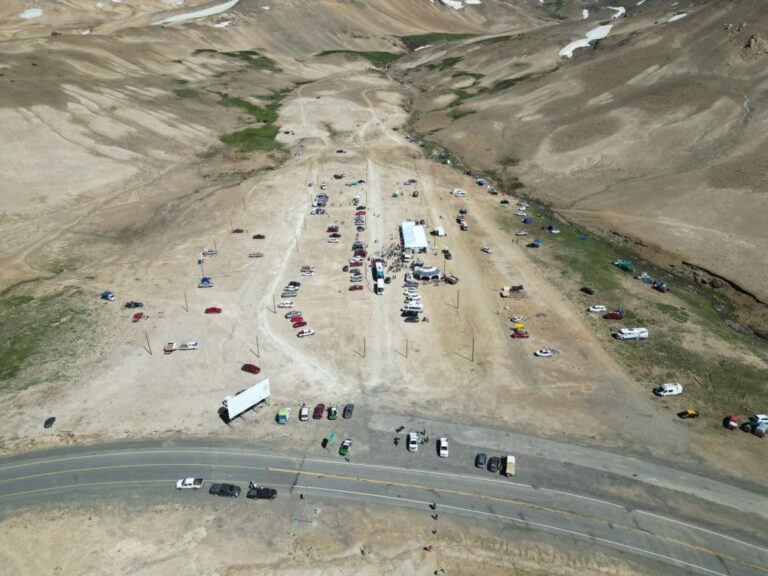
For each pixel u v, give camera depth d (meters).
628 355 69.31
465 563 46.59
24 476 54.50
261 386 60.72
